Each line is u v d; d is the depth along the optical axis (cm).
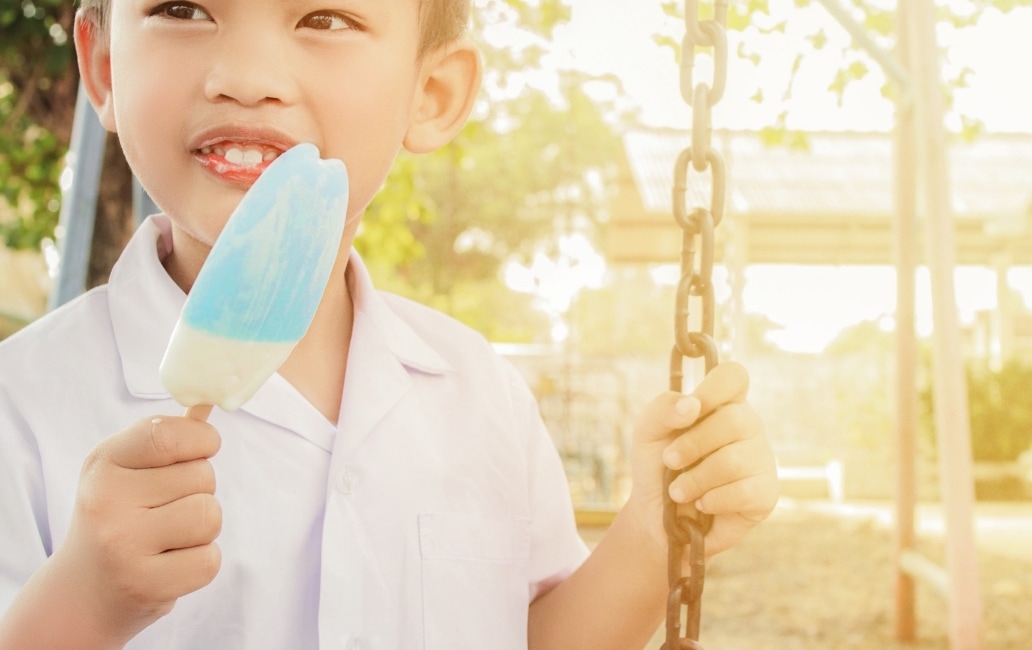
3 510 122
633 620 150
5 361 131
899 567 567
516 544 155
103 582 101
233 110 111
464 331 171
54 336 136
